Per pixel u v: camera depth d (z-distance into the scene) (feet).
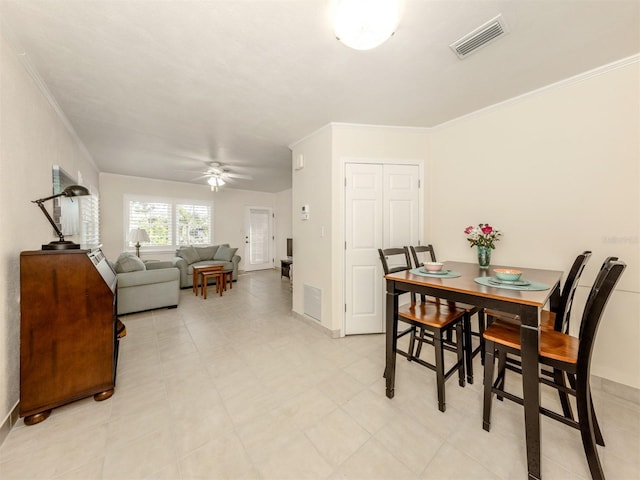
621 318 5.95
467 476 3.94
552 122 6.89
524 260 7.45
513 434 4.75
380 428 4.92
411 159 9.59
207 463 4.18
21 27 4.77
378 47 5.36
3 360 4.73
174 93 7.20
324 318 9.59
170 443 4.56
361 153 9.30
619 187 5.98
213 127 9.52
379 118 8.81
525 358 4.09
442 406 5.33
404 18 4.57
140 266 12.32
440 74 6.33
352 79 6.55
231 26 4.80
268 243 25.86
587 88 6.32
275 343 8.71
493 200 8.07
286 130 9.82
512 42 5.23
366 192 9.38
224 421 5.11
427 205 9.77
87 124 9.17
